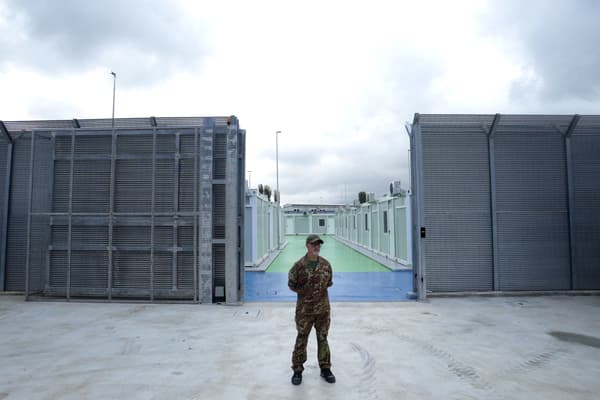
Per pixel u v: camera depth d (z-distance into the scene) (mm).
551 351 4906
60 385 3848
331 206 72312
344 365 4398
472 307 7488
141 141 8414
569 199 8852
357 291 9352
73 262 8266
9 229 9039
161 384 3871
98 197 8406
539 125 8953
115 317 6695
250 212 14227
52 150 8555
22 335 5582
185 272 8070
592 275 8742
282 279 11367
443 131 8930
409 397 3605
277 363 4461
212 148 8156
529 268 8734
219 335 5594
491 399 3574
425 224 8734
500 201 8820
